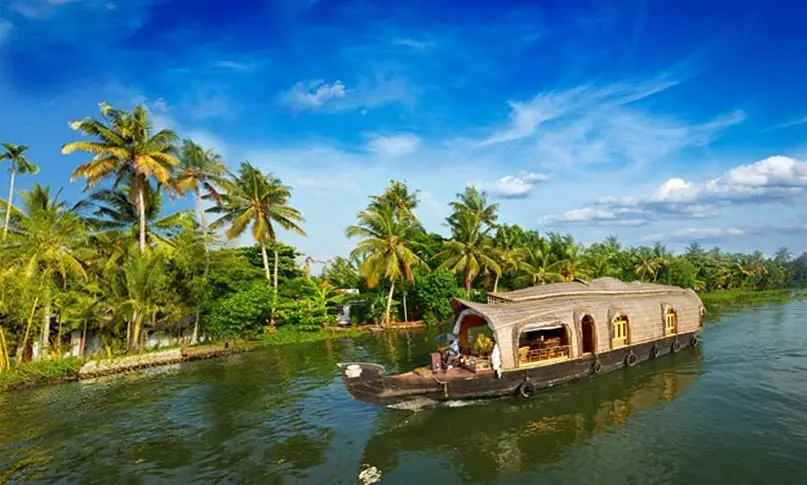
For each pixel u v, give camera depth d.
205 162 29.62
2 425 14.29
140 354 22.78
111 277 23.80
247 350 26.50
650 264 59.12
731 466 9.86
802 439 11.02
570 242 46.91
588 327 17.33
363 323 35.78
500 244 41.22
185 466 10.98
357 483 9.84
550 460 10.49
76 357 21.72
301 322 30.75
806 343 22.20
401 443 11.73
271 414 14.45
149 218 28.25
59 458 11.69
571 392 14.96
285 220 32.00
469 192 41.12
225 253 30.09
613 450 10.84
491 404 14.06
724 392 14.69
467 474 10.03
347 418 13.73
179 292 26.25
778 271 75.25
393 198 42.47
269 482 9.99
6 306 19.83
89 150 23.28
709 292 63.91
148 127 25.00
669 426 12.10
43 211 21.88
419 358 22.03
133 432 13.36
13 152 26.67
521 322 14.76
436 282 34.25
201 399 16.48
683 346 20.61
